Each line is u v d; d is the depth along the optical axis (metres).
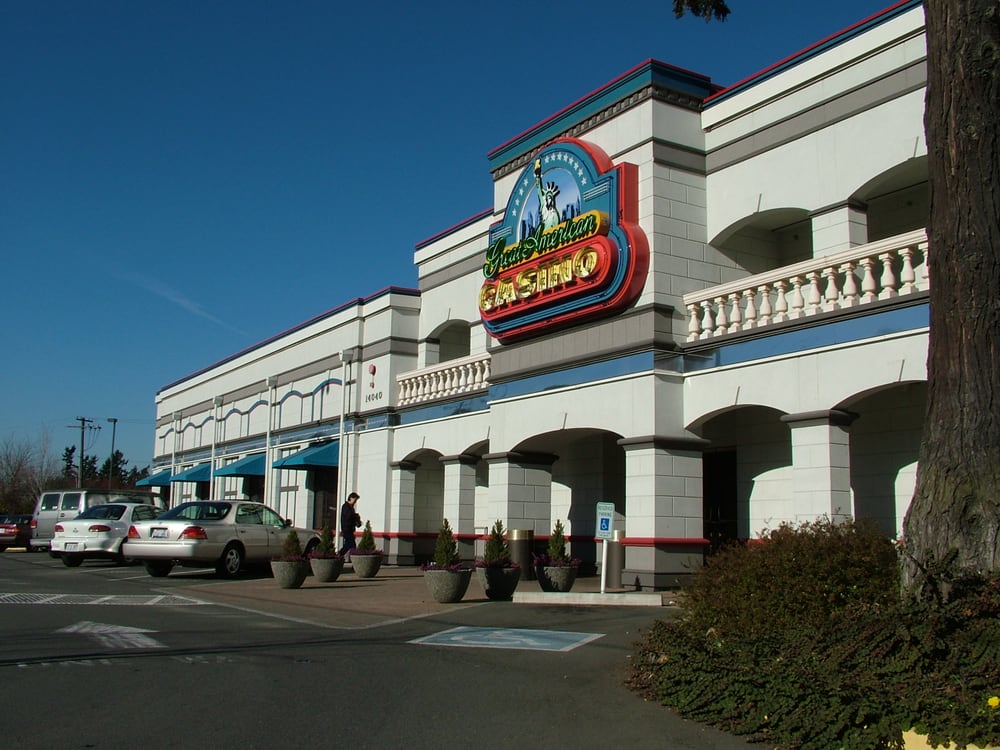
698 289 17.19
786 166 16.36
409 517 25.66
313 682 8.48
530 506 19.86
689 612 9.17
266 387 34.69
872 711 6.36
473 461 23.17
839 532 9.05
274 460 33.06
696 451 16.61
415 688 8.31
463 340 27.11
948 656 6.62
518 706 7.74
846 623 7.41
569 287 17.86
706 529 18.59
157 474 45.50
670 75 17.50
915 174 15.30
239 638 10.89
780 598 8.32
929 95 8.14
